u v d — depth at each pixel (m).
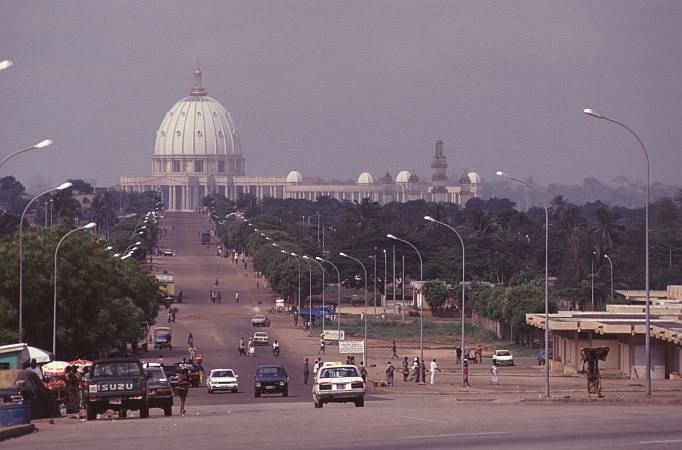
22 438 126.56
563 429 121.50
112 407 157.00
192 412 182.75
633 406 165.62
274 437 119.31
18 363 186.12
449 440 112.50
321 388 180.00
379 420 137.62
